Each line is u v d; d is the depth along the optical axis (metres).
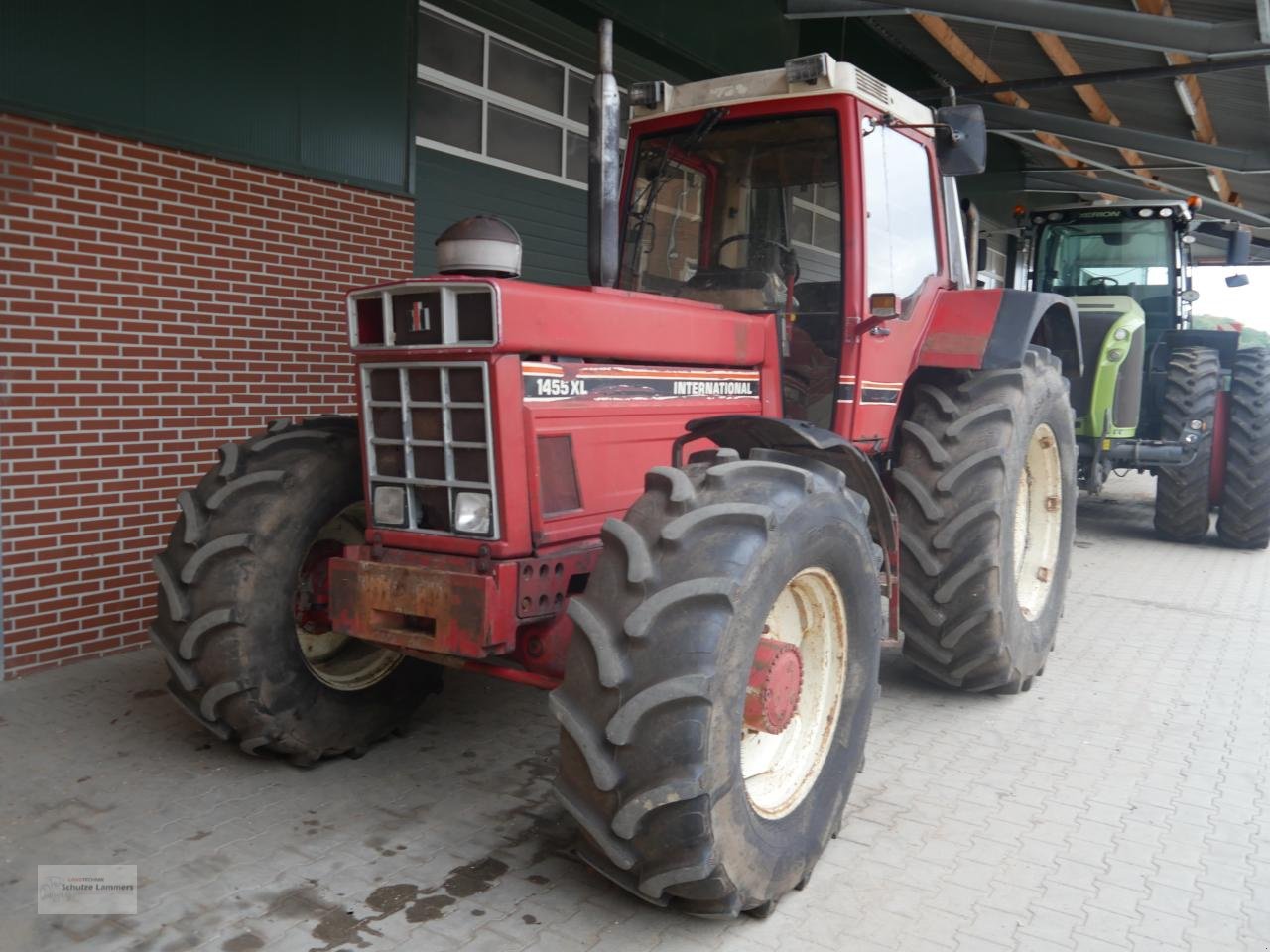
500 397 2.42
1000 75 8.66
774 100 3.44
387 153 5.00
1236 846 2.82
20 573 3.83
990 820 2.95
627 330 2.74
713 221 3.64
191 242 4.23
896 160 3.67
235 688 2.91
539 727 3.58
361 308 2.62
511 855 2.66
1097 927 2.40
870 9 6.84
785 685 2.45
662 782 2.12
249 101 4.37
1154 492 9.63
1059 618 4.36
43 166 3.73
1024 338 3.80
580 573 2.64
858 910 2.46
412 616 2.59
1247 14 5.54
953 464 3.66
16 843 2.64
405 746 3.38
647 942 2.30
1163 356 7.60
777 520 2.33
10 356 3.72
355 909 2.38
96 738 3.33
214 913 2.34
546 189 6.23
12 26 3.59
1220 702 3.99
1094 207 7.79
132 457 4.13
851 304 3.36
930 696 4.02
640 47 6.64
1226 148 7.94
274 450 3.12
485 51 5.67
